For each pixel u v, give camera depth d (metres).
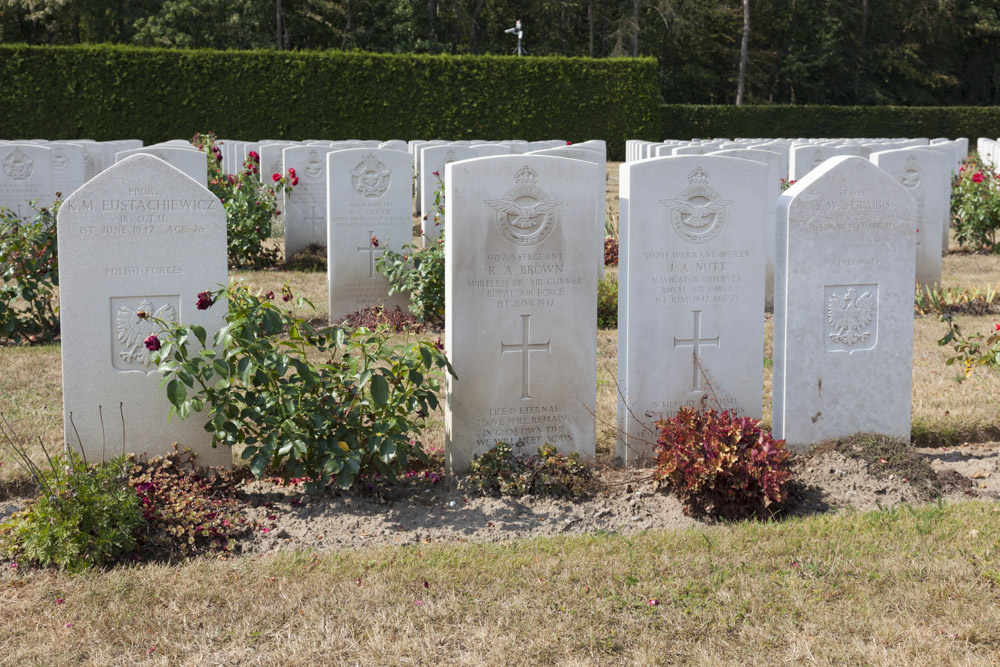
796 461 5.82
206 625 3.98
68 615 4.04
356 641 3.88
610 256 13.56
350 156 10.11
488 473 5.52
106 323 5.31
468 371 5.70
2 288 9.06
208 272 5.41
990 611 4.09
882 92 49.19
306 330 5.43
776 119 39.41
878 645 3.86
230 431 5.15
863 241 6.00
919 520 4.99
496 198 5.62
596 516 5.22
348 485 5.05
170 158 12.68
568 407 5.91
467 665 3.73
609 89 34.44
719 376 6.25
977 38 51.09
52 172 14.70
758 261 6.20
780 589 4.30
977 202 14.47
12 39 42.22
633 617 4.08
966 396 7.17
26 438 6.11
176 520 4.79
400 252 10.38
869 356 6.13
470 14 46.84
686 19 46.31
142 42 40.62
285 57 31.30
